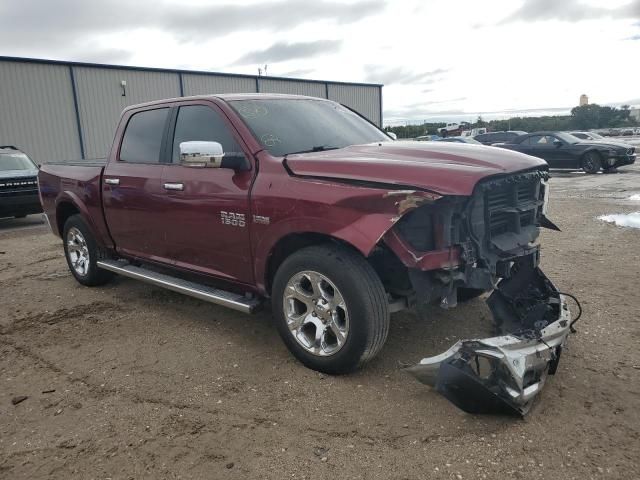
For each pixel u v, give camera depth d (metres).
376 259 3.52
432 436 2.86
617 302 4.77
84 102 22.14
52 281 6.36
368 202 3.11
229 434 2.97
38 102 20.83
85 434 3.05
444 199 3.13
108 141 23.06
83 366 3.94
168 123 4.62
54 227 6.29
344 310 3.33
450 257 3.19
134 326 4.71
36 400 3.47
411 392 3.33
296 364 3.77
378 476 2.57
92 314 5.08
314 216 3.34
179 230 4.39
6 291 6.00
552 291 3.75
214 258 4.18
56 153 21.48
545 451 2.70
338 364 3.44
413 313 4.59
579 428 2.88
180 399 3.39
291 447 2.83
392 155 3.60
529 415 3.01
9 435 3.08
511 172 3.32
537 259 3.80
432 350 3.89
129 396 3.46
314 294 3.49
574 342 3.95
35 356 4.17
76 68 21.77
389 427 2.96
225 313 4.94
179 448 2.87
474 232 3.25
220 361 3.91
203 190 4.09
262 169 3.75
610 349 3.82
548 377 3.43
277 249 3.75
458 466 2.61
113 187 5.04
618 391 3.24
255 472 2.65
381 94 36.28
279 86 29.41
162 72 24.50
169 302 5.34
